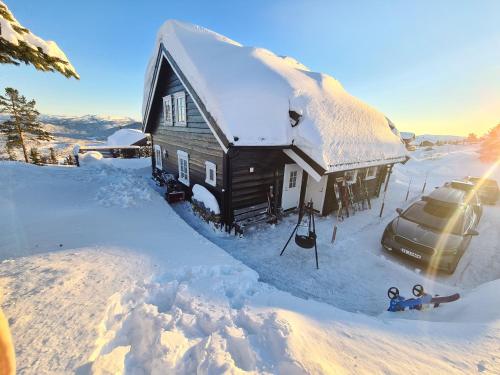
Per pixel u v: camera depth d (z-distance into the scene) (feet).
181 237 19.47
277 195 28.68
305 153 24.36
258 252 21.40
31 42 9.90
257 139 22.27
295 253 21.43
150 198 29.50
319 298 15.97
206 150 27.40
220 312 10.17
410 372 7.18
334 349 8.13
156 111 42.42
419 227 20.15
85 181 34.27
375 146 32.27
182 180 34.68
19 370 7.02
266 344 7.93
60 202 25.98
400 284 17.38
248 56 29.60
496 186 38.60
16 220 20.06
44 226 19.11
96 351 7.82
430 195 24.27
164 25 30.22
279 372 6.85
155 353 7.54
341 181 30.73
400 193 44.62
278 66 31.09
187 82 25.64
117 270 13.16
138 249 16.07
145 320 9.27
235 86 24.16
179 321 9.39
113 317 9.71
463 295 15.23
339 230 26.76
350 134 29.32
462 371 7.25
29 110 94.53
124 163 60.49
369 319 11.16
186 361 7.38
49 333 8.48
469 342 8.64
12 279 11.74
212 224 25.43
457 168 84.48
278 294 13.01
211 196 25.85
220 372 6.70
